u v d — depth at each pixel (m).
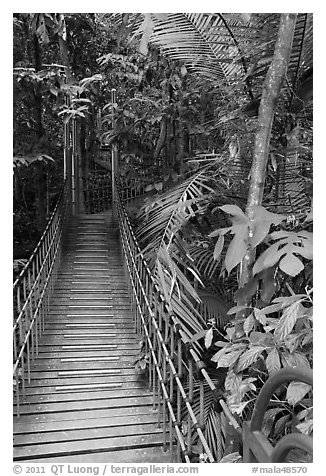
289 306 1.60
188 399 2.01
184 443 2.14
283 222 2.12
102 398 2.91
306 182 2.46
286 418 1.65
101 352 3.51
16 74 4.49
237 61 2.50
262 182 1.91
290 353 1.52
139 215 3.37
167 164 5.41
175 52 2.73
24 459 2.31
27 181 6.46
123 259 5.38
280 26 1.89
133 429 2.59
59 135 7.43
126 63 5.37
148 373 3.22
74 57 6.20
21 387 3.00
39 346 3.57
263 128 1.92
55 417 2.70
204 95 4.21
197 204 2.66
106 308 4.31
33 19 4.60
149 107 5.46
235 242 1.57
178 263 2.85
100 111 7.17
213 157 3.45
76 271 5.20
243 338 1.71
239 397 1.57
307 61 2.31
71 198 7.53
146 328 3.16
